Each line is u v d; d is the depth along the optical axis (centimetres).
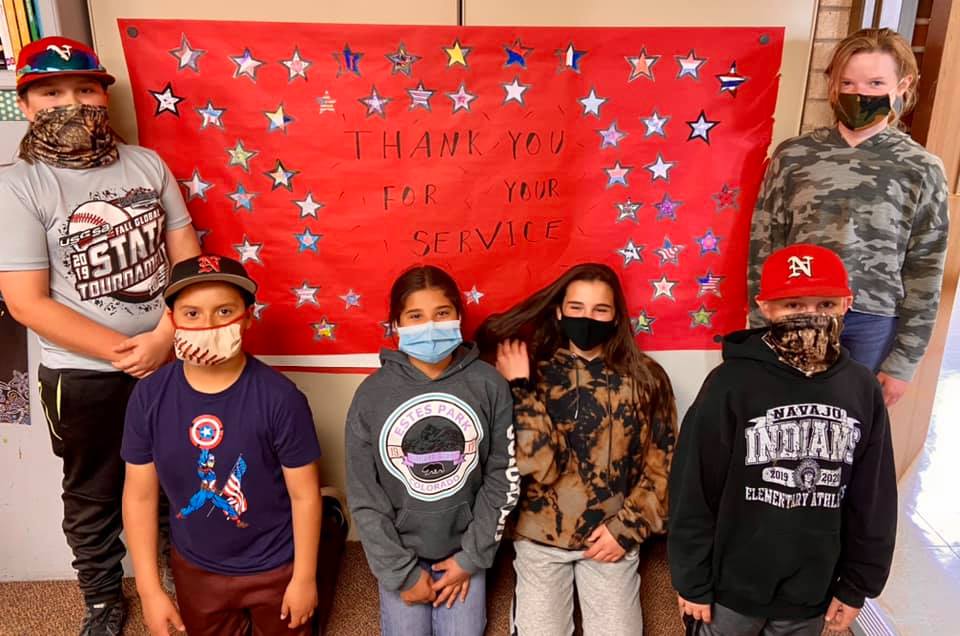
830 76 162
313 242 179
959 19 183
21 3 150
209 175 173
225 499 144
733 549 132
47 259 145
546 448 162
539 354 173
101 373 153
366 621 173
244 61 166
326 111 170
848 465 126
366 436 158
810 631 136
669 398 175
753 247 180
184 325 135
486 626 171
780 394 126
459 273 182
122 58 165
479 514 159
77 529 162
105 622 167
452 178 176
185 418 142
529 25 167
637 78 172
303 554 149
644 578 187
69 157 143
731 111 176
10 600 178
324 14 164
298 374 189
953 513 223
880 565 129
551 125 174
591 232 182
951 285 224
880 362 173
